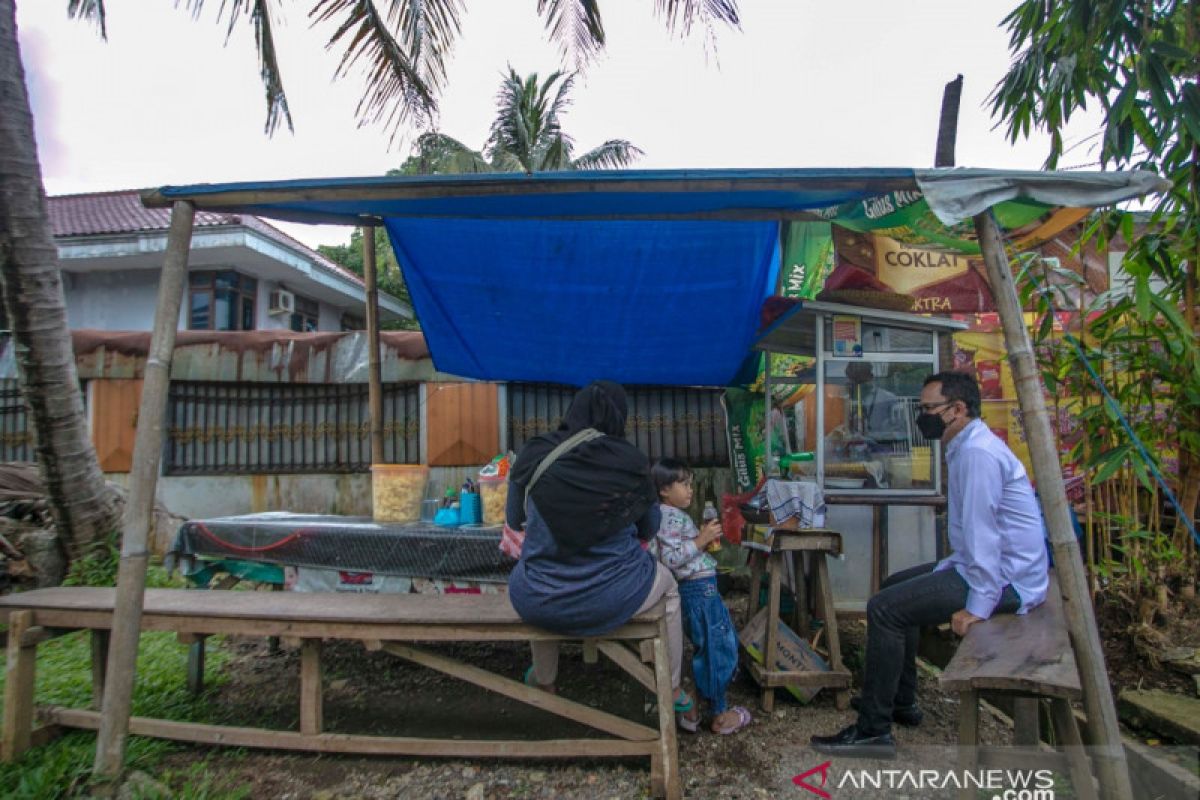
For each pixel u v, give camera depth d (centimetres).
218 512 632
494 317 483
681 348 519
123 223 1048
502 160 1209
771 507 337
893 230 330
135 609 256
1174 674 310
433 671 383
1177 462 395
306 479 638
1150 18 312
